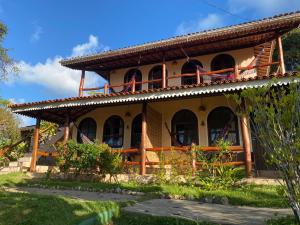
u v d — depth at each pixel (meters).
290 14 12.28
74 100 13.48
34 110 14.41
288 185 4.46
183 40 14.10
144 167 11.64
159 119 14.96
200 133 14.23
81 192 9.28
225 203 7.36
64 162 11.95
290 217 5.08
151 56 16.12
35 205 5.21
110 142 16.27
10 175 12.67
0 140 21.33
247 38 14.07
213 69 15.66
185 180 9.88
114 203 6.17
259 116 4.80
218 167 9.27
